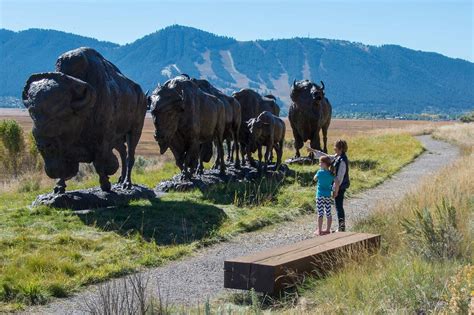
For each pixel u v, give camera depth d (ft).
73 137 47.06
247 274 28.78
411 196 49.90
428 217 33.94
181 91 58.65
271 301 28.25
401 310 24.85
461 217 38.22
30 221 43.52
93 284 32.91
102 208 48.85
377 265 30.60
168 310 26.08
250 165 73.31
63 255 36.47
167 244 41.16
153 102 56.18
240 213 51.47
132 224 44.47
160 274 34.81
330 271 30.35
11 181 77.56
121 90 52.47
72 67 48.55
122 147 57.67
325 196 43.47
